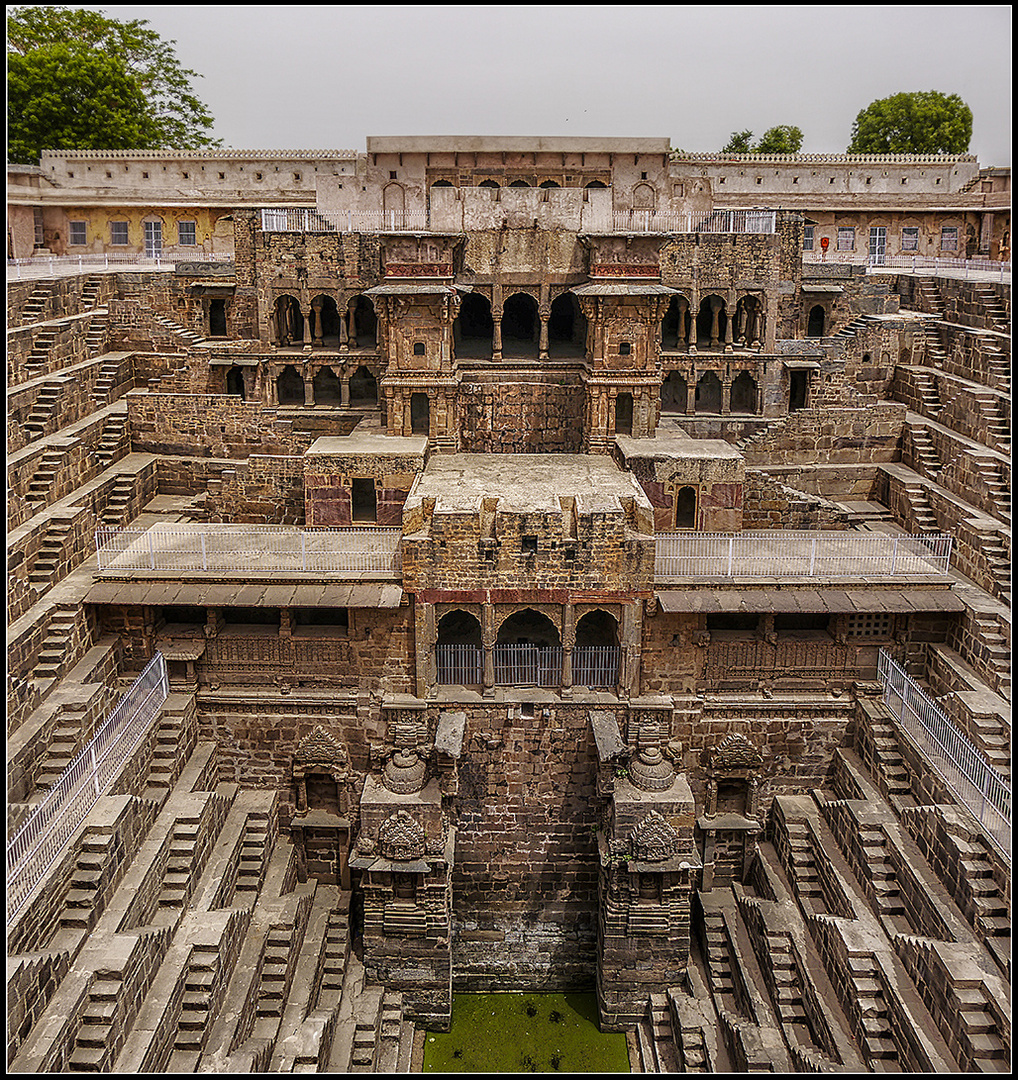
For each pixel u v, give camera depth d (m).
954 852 26.19
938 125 78.88
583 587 32.53
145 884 25.98
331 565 33.28
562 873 34.59
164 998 24.05
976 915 24.80
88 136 66.31
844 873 30.16
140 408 42.91
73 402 40.06
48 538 33.31
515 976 34.19
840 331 48.97
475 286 41.84
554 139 52.34
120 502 39.25
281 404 45.94
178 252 60.50
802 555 34.78
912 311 50.41
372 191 52.94
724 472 36.91
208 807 30.23
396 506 37.34
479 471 36.97
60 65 64.31
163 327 45.22
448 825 32.59
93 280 45.03
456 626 38.12
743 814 34.44
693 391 45.47
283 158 60.12
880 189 62.75
